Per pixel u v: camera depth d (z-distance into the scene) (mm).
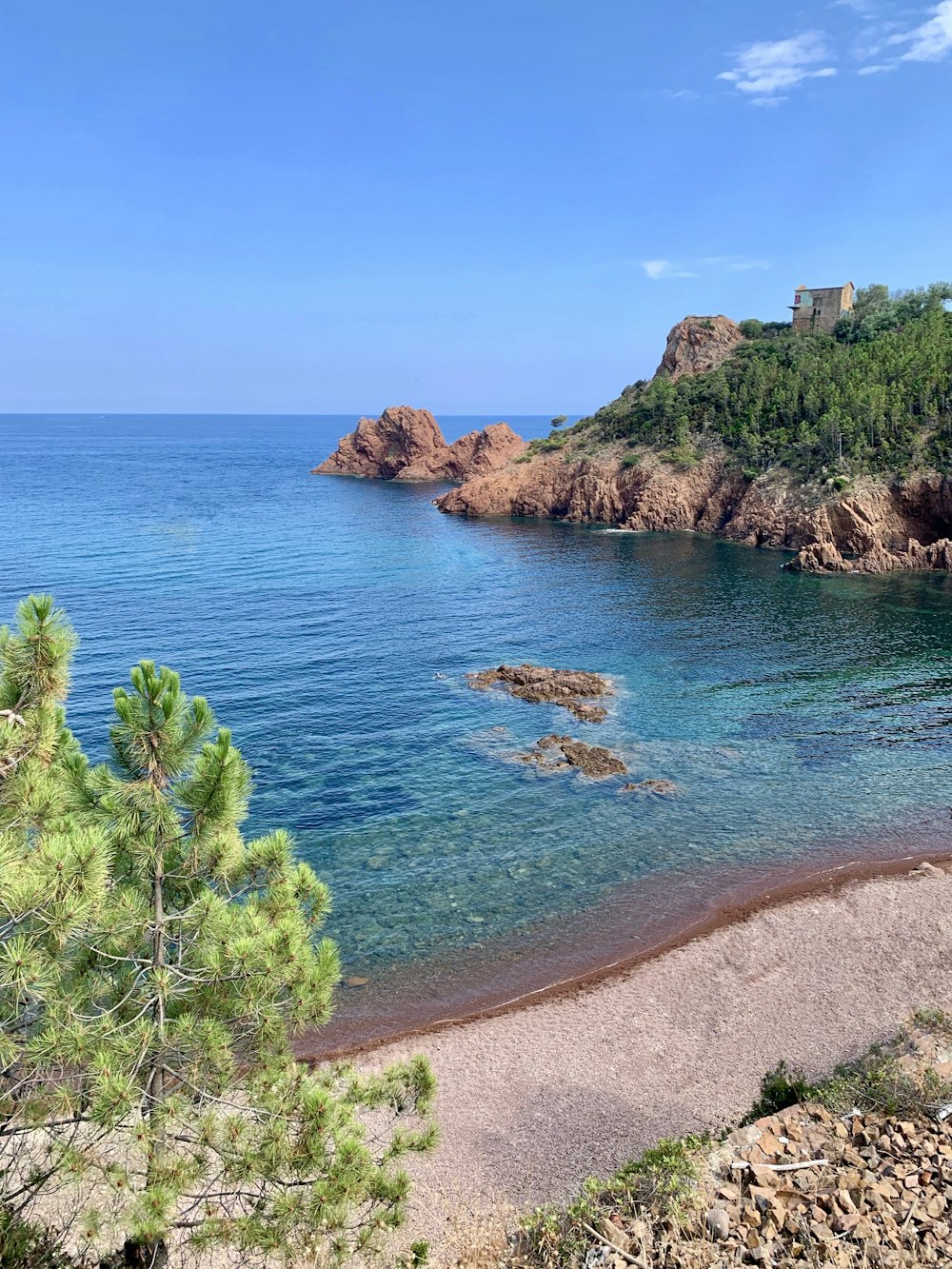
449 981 27219
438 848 35469
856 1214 15109
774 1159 17141
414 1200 18328
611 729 48875
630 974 27156
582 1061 23109
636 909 31172
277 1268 15898
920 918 29484
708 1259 14633
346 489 185375
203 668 58781
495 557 106688
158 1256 13250
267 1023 13492
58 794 13484
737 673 59219
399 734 47906
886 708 52031
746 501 115438
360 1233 13109
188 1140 12367
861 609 77000
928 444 102125
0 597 75438
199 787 13266
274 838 15055
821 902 31000
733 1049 23266
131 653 61125
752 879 33156
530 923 30328
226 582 87312
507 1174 19094
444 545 115750
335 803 39406
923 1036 21984
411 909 31188
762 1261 14461
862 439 106500
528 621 74250
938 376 107188
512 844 35844
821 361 132625
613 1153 19641
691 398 142125
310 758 44438
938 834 36438
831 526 100500
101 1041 11898
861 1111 18375
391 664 61188
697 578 92312
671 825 37531
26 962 10695
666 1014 25078
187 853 13727
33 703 13914
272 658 61719
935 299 153375
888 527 99062
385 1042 24156
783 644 66250
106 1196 14117
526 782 41938
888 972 26484
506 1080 22484
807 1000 25344
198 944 13562
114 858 13359
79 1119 11953
